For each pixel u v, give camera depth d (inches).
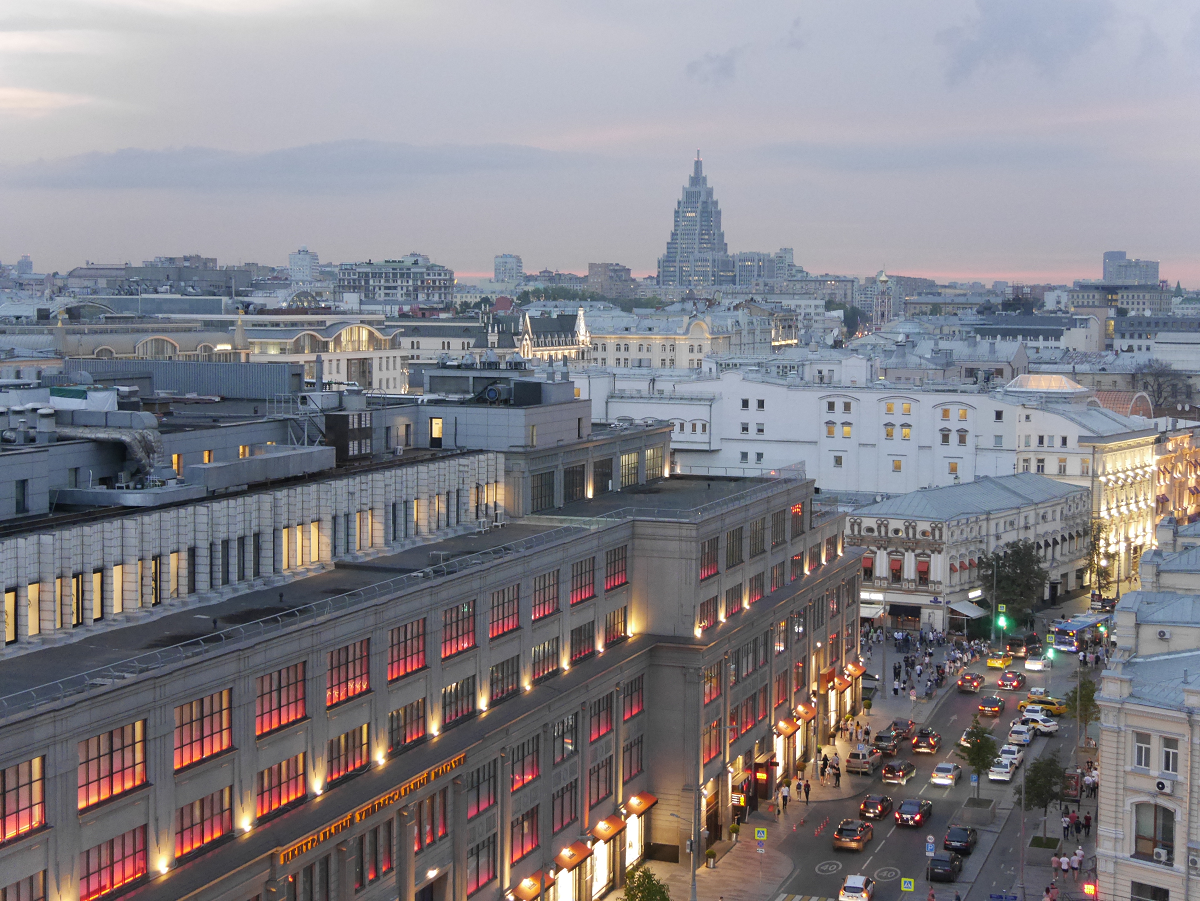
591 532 3937.0
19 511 2901.1
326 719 2851.9
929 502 7130.9
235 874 2511.1
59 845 2235.5
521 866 3464.6
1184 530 4611.2
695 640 4126.5
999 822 4392.2
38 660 2524.6
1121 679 3225.9
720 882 3892.7
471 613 3376.0
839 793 4709.6
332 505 3432.6
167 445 3484.3
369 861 2896.2
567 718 3676.2
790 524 5142.7
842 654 5649.6
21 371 4874.5
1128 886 3223.4
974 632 6953.7
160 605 2883.9
